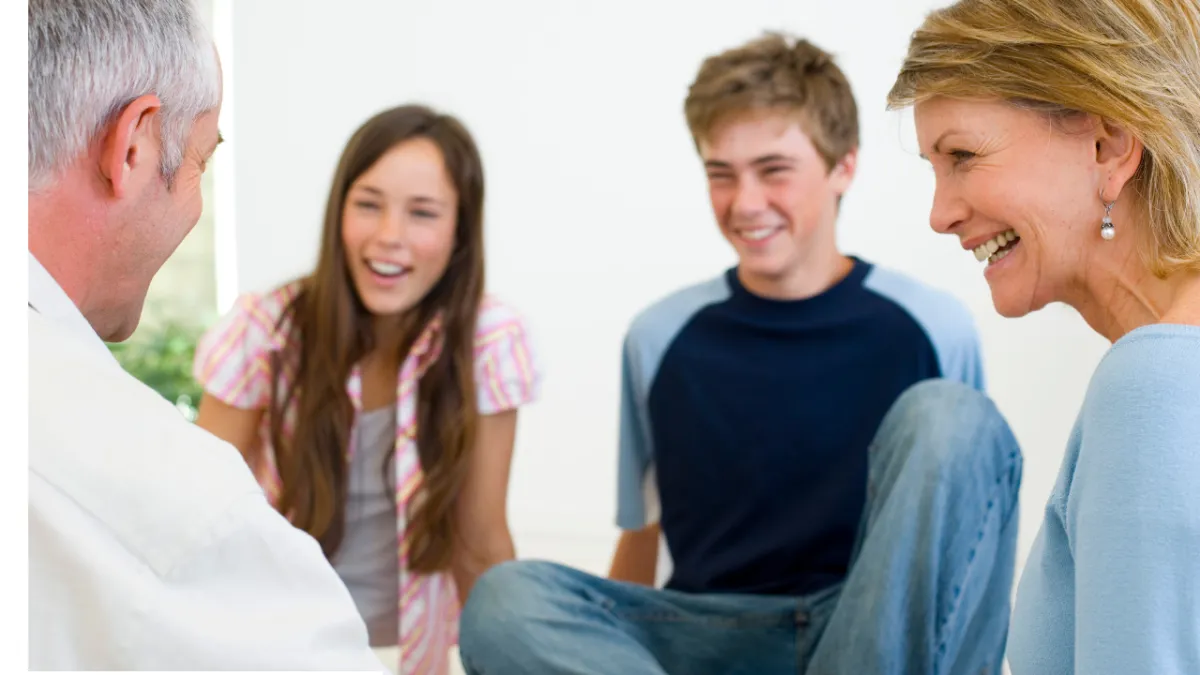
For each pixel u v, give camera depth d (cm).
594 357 348
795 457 174
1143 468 76
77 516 68
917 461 120
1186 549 75
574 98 351
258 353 187
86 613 67
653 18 345
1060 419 303
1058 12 89
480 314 192
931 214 102
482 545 194
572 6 351
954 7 97
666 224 346
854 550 139
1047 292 96
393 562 191
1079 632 79
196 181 88
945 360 175
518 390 192
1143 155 88
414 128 182
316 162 374
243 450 192
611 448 347
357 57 367
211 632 69
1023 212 93
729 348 180
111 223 82
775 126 171
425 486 185
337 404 183
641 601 147
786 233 174
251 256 379
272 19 372
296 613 73
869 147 330
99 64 78
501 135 353
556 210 352
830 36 334
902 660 119
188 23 83
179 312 411
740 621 147
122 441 70
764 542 172
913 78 98
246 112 376
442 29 362
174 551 69
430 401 186
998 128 93
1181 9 87
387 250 178
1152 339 79
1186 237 86
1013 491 124
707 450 179
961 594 120
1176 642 75
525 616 134
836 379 175
